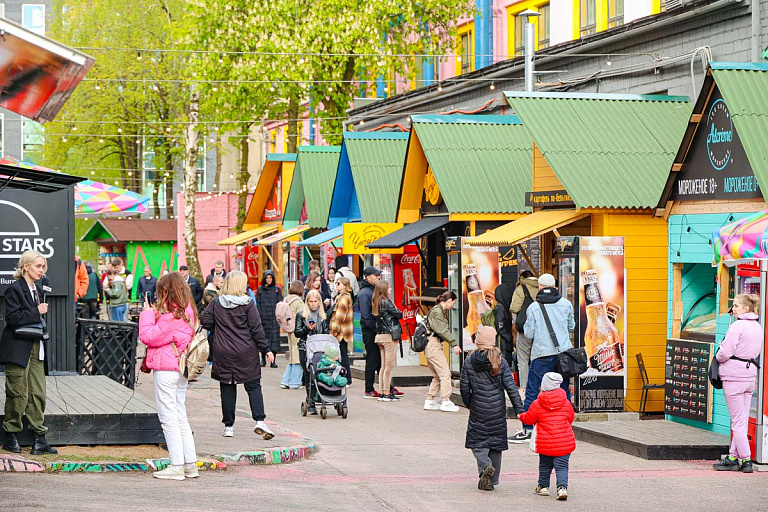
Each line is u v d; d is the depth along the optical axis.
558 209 19.33
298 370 21.61
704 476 12.73
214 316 14.38
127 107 53.38
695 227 16.19
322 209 31.34
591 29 25.52
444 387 18.48
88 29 52.19
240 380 14.33
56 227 16.55
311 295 20.20
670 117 19.52
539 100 19.34
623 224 17.66
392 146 28.86
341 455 14.06
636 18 23.34
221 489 11.09
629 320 17.61
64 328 16.53
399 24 36.41
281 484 11.65
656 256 17.73
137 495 10.38
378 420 17.34
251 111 38.81
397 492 11.41
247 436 14.67
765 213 13.59
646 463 13.74
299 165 33.22
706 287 16.80
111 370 16.59
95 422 12.57
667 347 16.31
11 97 10.20
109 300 31.81
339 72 36.47
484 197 21.84
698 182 16.11
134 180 58.91
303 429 16.27
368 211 27.16
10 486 10.41
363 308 20.27
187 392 20.41
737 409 13.12
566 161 18.17
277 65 35.97
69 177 11.86
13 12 72.69
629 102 19.77
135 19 52.06
